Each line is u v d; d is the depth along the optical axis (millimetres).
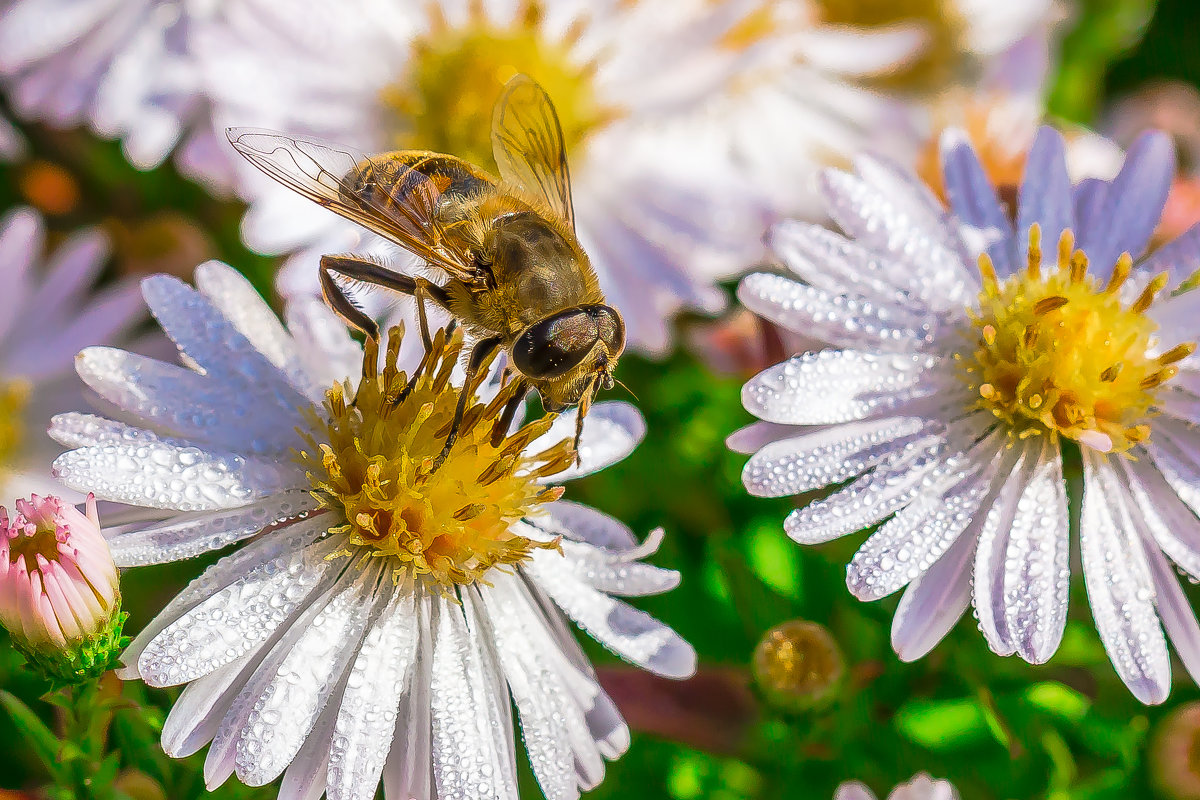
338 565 134
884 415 140
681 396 158
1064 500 140
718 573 150
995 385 142
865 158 144
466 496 136
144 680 129
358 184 141
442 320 141
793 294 141
